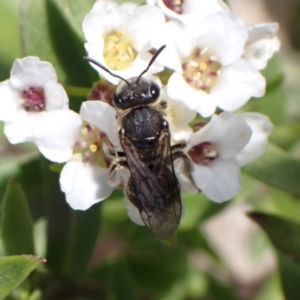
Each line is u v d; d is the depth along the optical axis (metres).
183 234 0.06
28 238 0.05
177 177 0.05
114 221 0.06
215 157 0.05
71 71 0.05
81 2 0.05
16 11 0.07
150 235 0.06
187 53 0.05
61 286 0.06
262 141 0.05
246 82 0.05
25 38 0.05
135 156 0.05
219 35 0.05
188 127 0.05
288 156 0.05
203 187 0.05
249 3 0.09
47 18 0.05
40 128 0.05
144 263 0.06
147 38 0.05
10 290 0.05
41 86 0.05
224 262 0.07
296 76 0.08
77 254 0.06
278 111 0.06
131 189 0.05
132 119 0.05
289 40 0.09
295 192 0.05
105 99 0.05
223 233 0.08
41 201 0.06
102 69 0.05
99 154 0.05
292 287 0.05
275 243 0.05
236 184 0.05
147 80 0.05
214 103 0.05
